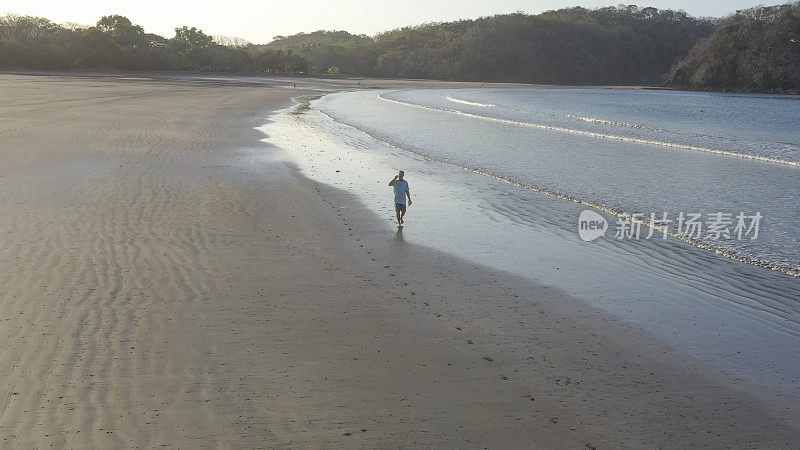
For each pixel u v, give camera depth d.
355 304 9.75
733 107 78.69
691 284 11.29
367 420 6.43
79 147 23.62
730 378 7.73
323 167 22.41
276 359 7.72
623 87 169.12
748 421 6.73
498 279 11.33
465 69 189.25
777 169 24.88
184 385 6.95
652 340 8.83
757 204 18.03
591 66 195.88
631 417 6.71
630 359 8.19
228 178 19.11
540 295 10.56
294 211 15.64
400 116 50.41
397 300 10.03
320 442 5.98
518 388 7.27
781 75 127.44
